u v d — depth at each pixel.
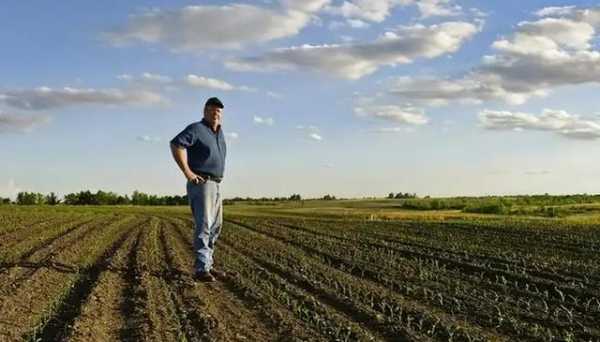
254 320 8.94
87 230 26.28
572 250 20.83
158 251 18.08
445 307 10.23
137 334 8.02
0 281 11.45
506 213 63.38
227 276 12.66
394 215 59.66
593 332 8.59
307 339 7.86
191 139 11.42
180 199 126.50
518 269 15.58
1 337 7.60
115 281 12.05
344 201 130.62
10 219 34.06
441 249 20.55
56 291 10.76
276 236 25.17
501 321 9.00
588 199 90.25
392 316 9.13
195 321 8.75
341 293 11.33
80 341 7.51
